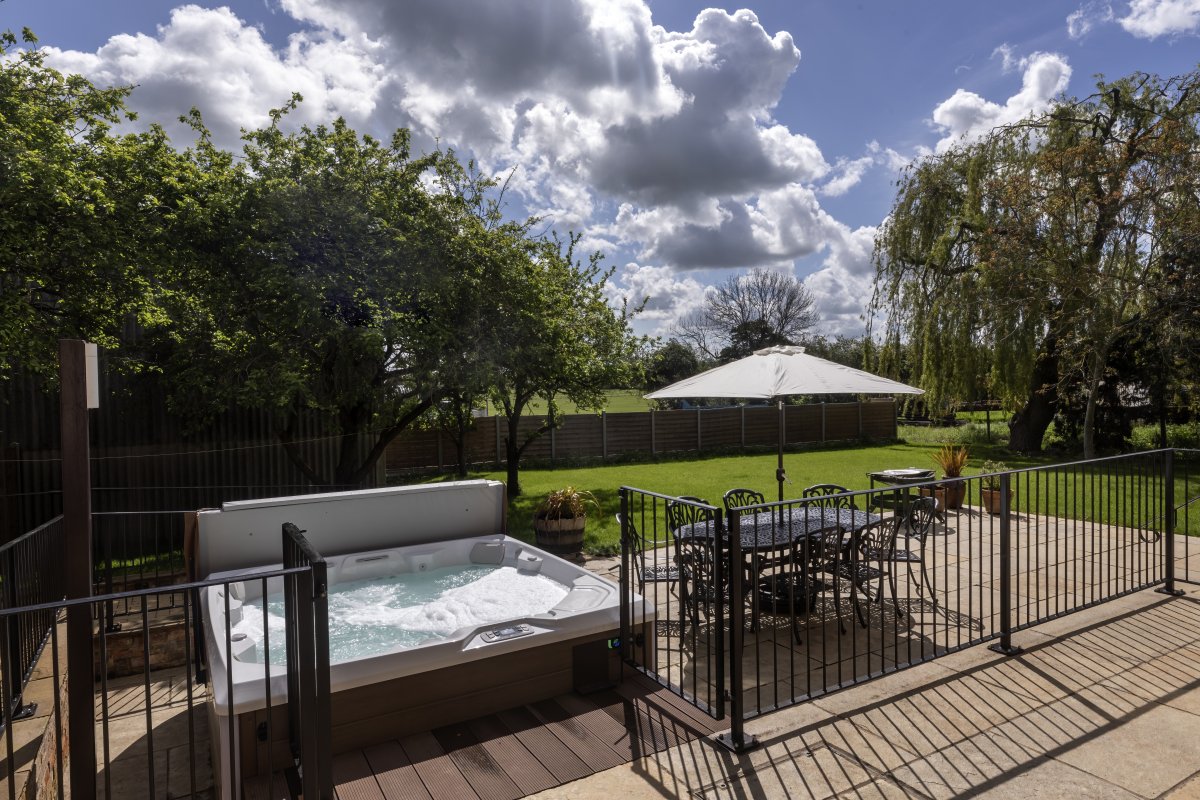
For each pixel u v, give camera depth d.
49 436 8.50
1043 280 13.47
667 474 14.40
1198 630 4.47
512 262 8.87
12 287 6.92
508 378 9.41
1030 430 16.81
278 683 3.07
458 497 6.32
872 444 20.48
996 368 14.69
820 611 5.16
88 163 7.25
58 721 3.11
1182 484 11.23
